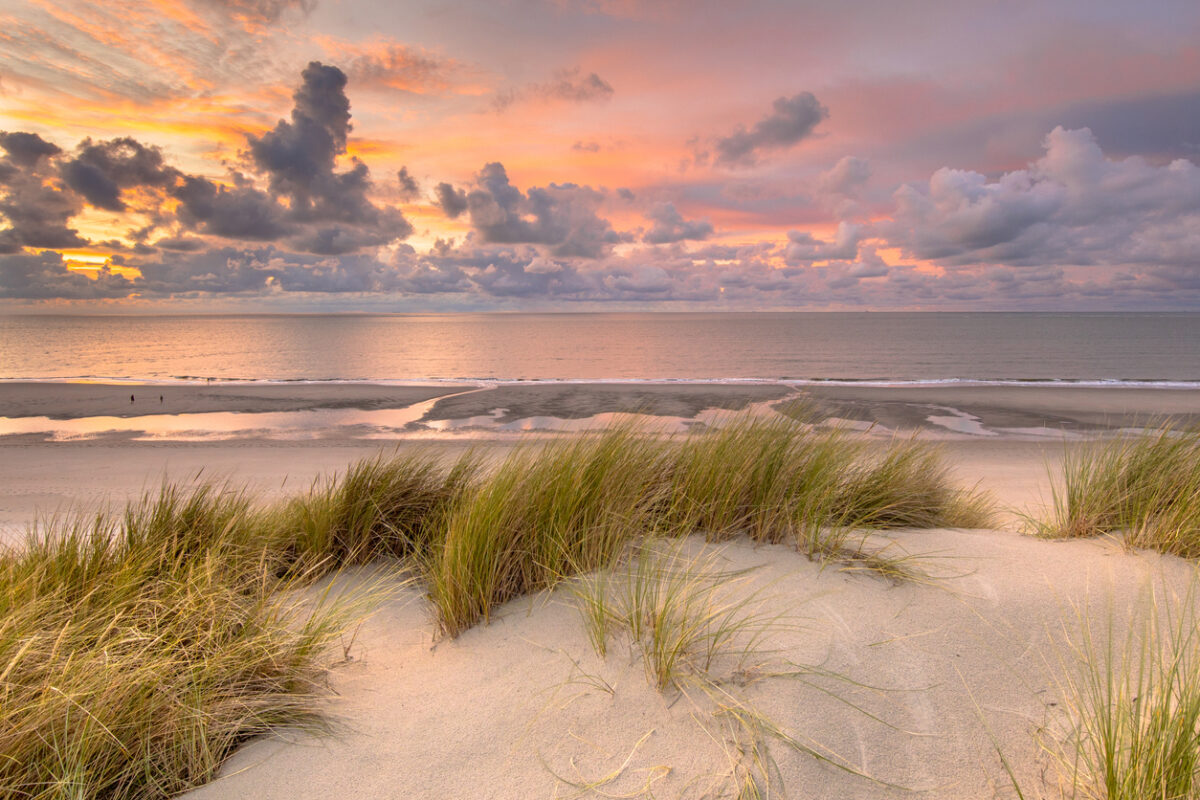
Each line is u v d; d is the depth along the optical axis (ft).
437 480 14.79
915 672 7.69
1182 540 10.98
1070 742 6.64
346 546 12.70
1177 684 7.09
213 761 6.56
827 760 6.32
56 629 8.30
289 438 48.67
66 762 6.07
